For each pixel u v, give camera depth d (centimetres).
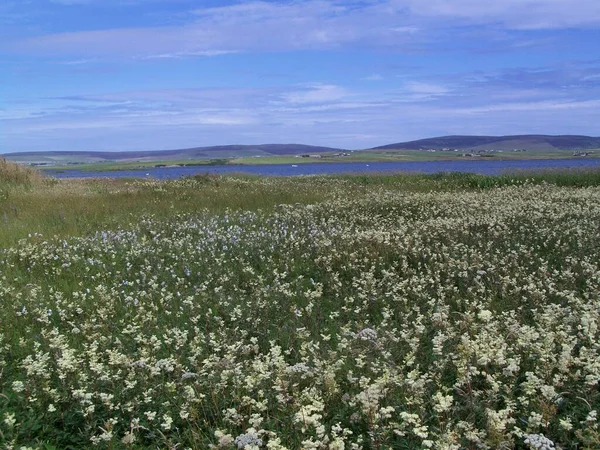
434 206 1658
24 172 2586
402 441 392
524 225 1255
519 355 501
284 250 1118
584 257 909
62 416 465
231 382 508
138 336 623
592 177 2508
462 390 454
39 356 538
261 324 696
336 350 570
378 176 3050
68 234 1352
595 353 486
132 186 2614
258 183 2738
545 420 391
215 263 1030
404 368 523
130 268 1018
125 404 466
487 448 364
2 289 859
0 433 428
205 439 422
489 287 810
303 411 404
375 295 783
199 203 1909
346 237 1157
